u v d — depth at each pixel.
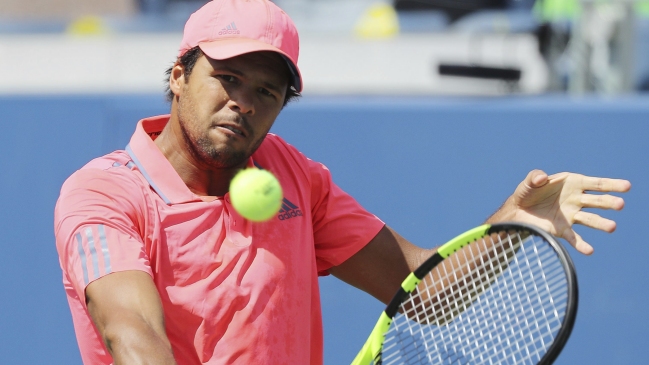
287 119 19.31
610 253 18.78
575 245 9.71
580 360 18.77
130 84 24.42
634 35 22.25
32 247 19.03
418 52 24.52
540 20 25.92
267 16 9.24
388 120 19.16
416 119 19.12
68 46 24.50
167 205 8.98
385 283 10.77
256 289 9.05
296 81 9.45
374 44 24.56
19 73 24.41
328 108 19.27
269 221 9.41
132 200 8.84
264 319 9.02
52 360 18.69
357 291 18.64
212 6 9.39
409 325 10.23
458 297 10.31
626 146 18.88
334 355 18.64
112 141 19.31
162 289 8.80
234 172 9.52
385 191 19.09
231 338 8.89
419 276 10.01
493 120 19.03
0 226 19.12
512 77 23.44
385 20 26.81
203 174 9.41
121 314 7.90
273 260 9.25
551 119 19.00
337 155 19.22
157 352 7.66
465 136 19.08
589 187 9.70
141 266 8.33
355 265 10.73
